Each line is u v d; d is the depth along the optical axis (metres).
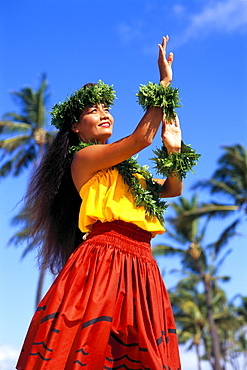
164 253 34.06
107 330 2.73
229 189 26.84
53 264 3.79
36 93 25.56
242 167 26.48
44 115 25.33
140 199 3.10
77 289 2.85
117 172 3.18
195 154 3.30
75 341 2.71
